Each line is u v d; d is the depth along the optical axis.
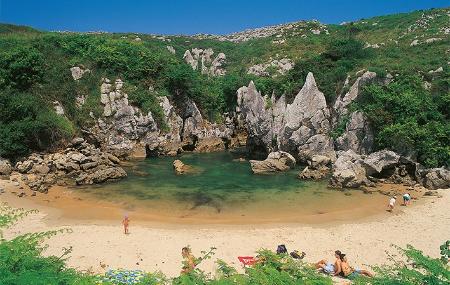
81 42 52.81
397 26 74.38
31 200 29.09
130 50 54.16
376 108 40.31
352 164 35.25
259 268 10.00
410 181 34.59
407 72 42.75
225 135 57.12
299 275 10.23
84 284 8.91
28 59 45.25
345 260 17.44
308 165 41.72
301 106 43.50
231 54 85.81
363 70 43.91
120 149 47.22
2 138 38.94
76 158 38.25
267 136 46.84
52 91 46.28
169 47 85.69
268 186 34.47
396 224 24.88
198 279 10.08
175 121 53.22
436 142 36.59
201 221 25.66
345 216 26.67
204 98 58.59
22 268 8.75
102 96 48.66
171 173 39.25
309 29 88.31
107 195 31.11
